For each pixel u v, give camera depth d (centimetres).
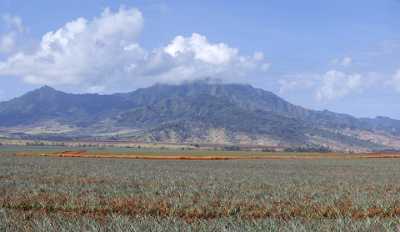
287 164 9012
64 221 2117
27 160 8894
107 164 7938
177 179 4966
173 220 2166
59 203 2944
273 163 9375
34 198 3117
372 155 14188
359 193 3703
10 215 2341
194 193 3572
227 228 2012
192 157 11494
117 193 3459
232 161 10094
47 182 4400
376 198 3362
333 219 2462
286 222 2203
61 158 10038
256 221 2195
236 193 3616
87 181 4566
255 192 3681
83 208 2802
